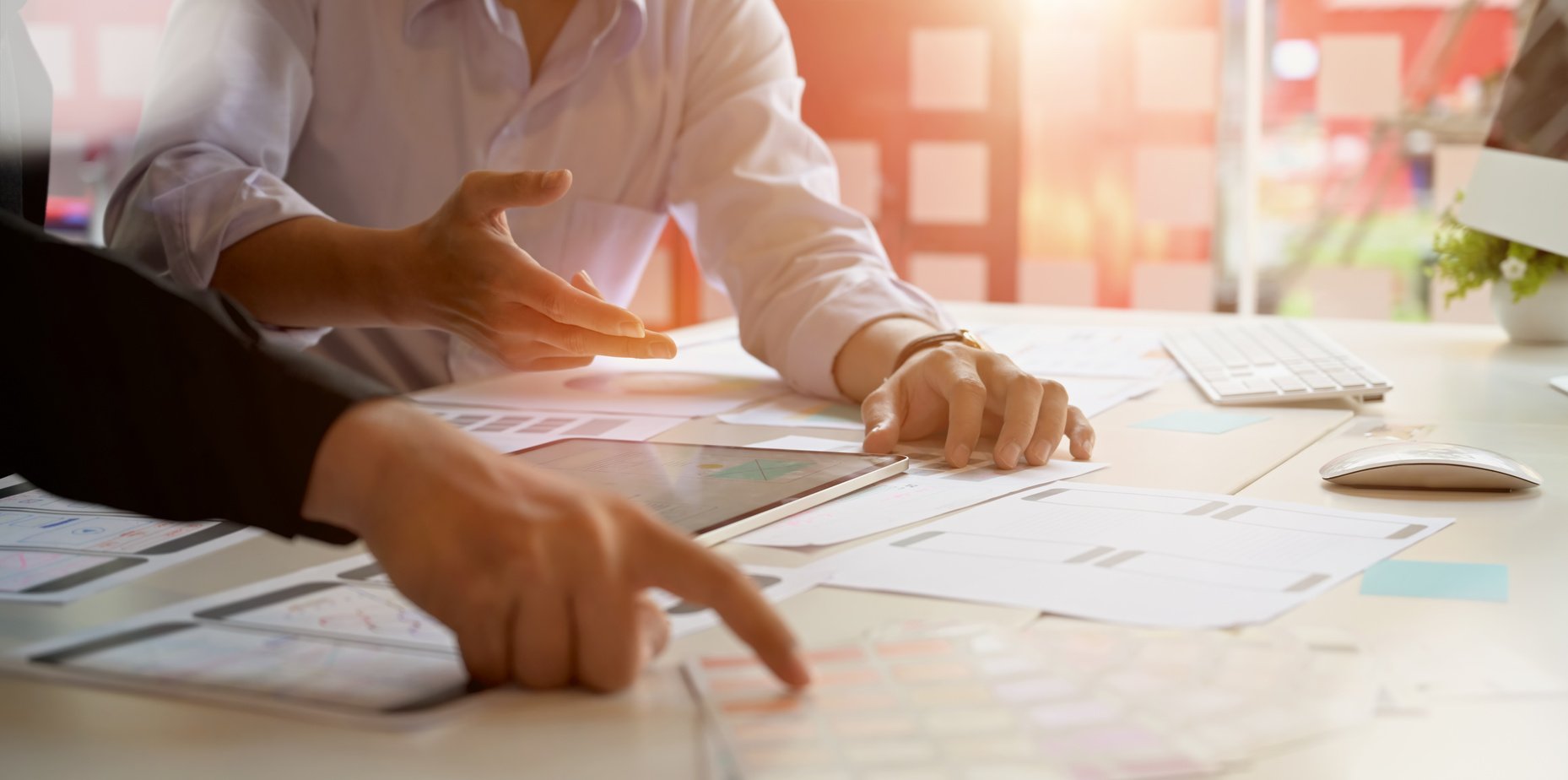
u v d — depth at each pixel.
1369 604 0.55
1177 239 2.93
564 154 1.41
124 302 0.52
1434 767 0.40
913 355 0.99
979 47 2.93
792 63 1.48
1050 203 2.96
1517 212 1.28
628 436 0.94
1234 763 0.40
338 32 1.34
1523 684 0.46
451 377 1.44
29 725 0.44
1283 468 0.84
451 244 1.00
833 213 1.27
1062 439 0.92
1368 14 2.79
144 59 2.41
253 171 1.15
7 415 0.54
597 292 1.04
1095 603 0.56
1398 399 1.10
